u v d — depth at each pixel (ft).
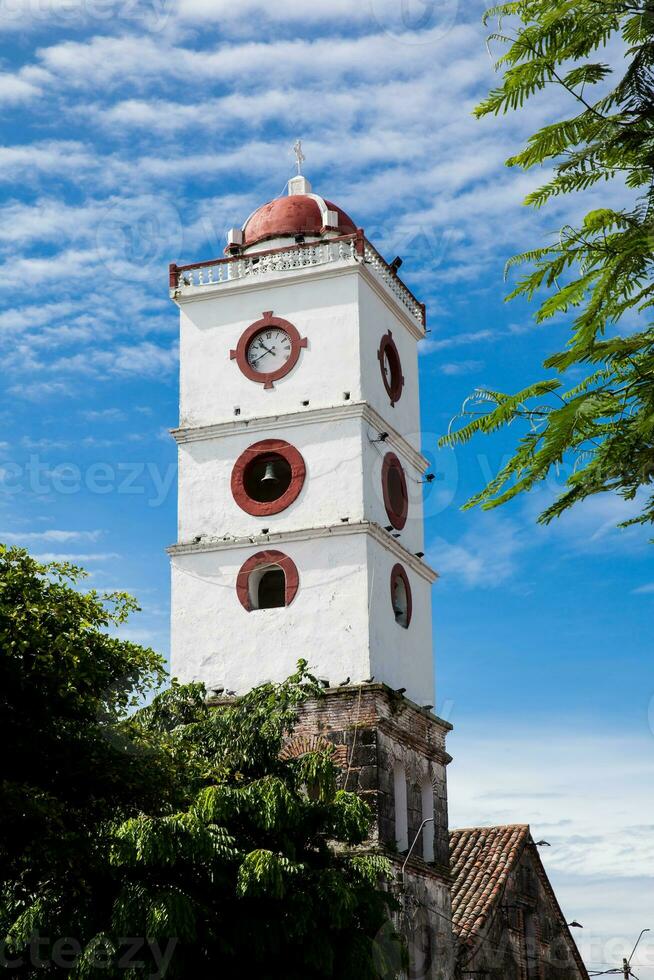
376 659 121.80
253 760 96.78
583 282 37.35
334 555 124.26
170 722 101.76
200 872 84.84
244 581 126.21
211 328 134.62
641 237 36.14
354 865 93.86
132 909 78.33
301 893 85.76
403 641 128.67
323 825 94.43
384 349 135.85
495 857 137.90
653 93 37.96
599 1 37.68
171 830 80.94
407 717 123.65
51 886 81.35
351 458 126.41
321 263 131.95
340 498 125.59
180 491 130.82
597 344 37.29
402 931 114.21
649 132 37.65
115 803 83.61
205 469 130.82
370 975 87.10
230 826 88.99
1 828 77.00
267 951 84.94
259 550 126.62
